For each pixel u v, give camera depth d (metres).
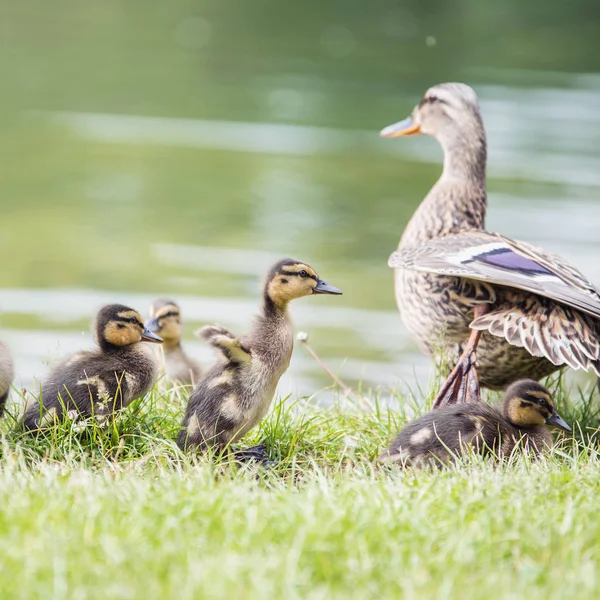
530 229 27.44
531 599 6.11
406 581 6.18
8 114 41.38
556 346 9.83
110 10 64.38
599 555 6.76
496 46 55.12
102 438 9.11
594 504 7.50
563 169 33.66
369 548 6.62
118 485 7.68
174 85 46.56
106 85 46.41
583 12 63.38
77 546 6.46
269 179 34.09
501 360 10.89
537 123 40.00
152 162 35.53
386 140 39.78
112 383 9.51
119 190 32.34
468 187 12.66
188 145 37.84
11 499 7.17
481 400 10.34
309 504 7.10
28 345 18.72
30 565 6.14
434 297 11.05
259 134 39.75
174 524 6.80
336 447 9.81
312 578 6.31
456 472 8.25
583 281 10.29
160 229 28.17
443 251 10.65
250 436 9.92
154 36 57.69
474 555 6.55
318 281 9.80
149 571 6.22
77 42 55.34
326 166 35.97
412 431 9.52
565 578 6.36
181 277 23.89
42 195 31.67
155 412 9.85
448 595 6.05
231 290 22.89
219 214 29.91
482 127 12.80
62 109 42.28
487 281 10.15
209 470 8.09
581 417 11.03
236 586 6.05
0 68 48.88
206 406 9.30
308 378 17.34
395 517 7.02
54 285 23.06
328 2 66.50
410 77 48.06
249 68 50.22
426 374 17.70
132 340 9.73
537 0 66.50
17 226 28.27
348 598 6.03
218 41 56.53
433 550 6.71
